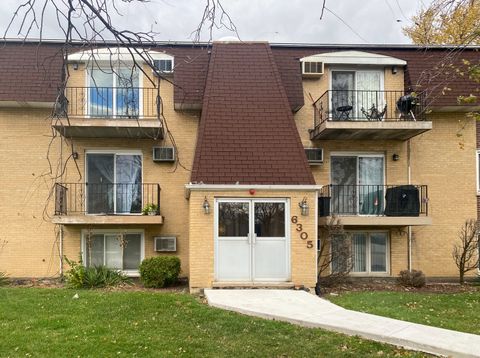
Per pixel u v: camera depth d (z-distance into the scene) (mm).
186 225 13289
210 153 11266
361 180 13875
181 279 12742
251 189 10852
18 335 6637
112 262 13133
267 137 11641
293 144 11578
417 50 13859
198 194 10820
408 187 12703
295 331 6988
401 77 13883
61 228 12984
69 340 6453
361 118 13523
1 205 12891
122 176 13438
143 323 7324
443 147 13969
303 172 11180
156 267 11398
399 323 7227
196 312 8023
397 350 6199
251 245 10859
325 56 13594
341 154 13867
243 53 13195
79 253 12914
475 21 6680
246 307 8305
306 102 13836
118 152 13391
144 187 13211
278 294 9688
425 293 10945
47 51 12898
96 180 13336
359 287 11844
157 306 8367
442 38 7672
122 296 9172
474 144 14031
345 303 9289
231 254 10836
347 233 12648
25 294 9469
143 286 11539
